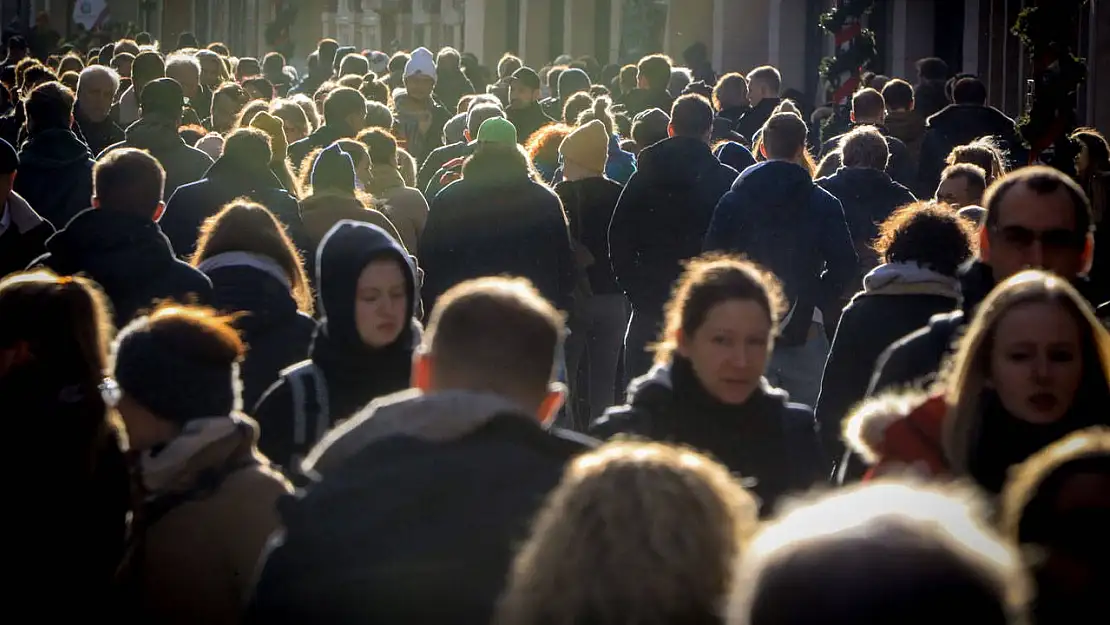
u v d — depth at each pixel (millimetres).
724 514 5617
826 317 17000
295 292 13492
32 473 8398
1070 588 5348
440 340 7254
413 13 91812
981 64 44906
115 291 13594
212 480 8641
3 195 16828
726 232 16781
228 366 8844
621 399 20797
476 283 7469
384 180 20328
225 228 13367
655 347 10492
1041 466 5527
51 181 20047
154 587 8531
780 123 16906
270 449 10727
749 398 9844
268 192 16609
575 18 78188
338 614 6652
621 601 5445
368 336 10812
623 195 19000
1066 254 10234
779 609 4102
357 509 6766
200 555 8523
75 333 8602
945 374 9148
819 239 16781
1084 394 8266
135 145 20641
